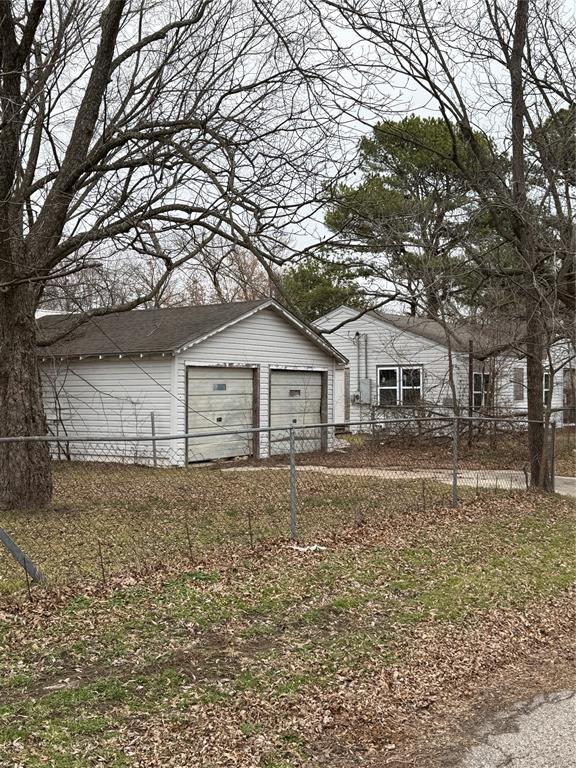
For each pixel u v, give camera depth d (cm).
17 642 507
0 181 952
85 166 948
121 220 921
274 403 1956
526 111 1227
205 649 511
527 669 522
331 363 2152
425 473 1457
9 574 666
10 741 373
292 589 652
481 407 1917
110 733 388
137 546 784
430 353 2589
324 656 511
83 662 479
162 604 594
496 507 1099
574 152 1202
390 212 1285
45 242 994
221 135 916
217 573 686
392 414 2280
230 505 1039
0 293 991
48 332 1934
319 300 2911
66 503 1034
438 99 1186
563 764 382
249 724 410
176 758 370
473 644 559
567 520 1046
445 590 679
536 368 1271
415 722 432
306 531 882
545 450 1259
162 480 1218
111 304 1224
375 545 830
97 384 1803
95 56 999
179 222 906
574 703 461
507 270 1227
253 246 838
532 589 701
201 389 1748
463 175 1287
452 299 1948
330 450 1758
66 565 701
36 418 1012
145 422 1727
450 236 1420
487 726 428
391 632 568
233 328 1820
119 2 950
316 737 405
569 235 1205
